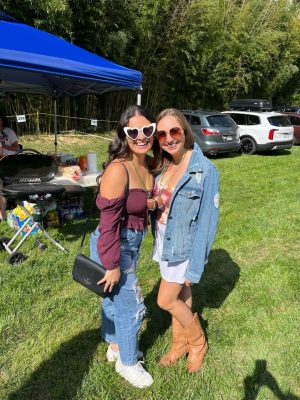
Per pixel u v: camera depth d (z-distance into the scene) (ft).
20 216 14.23
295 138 44.98
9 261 11.92
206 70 51.16
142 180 6.48
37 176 12.82
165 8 40.91
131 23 39.60
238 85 55.57
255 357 8.19
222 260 13.03
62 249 13.04
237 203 20.11
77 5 34.63
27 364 7.77
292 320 9.49
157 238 7.16
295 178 26.68
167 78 47.98
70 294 10.44
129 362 7.09
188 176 6.35
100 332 8.82
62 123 40.14
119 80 15.01
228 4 52.70
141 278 11.50
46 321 9.16
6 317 9.23
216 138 32.68
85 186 16.35
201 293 10.74
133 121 5.97
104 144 37.73
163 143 6.38
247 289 11.01
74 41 36.99
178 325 7.75
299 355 8.23
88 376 7.47
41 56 12.65
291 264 12.70
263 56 55.06
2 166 12.17
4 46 12.32
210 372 7.64
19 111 36.19
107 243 5.99
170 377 7.48
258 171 29.01
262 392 7.22
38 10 30.99
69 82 20.35
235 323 9.35
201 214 6.54
